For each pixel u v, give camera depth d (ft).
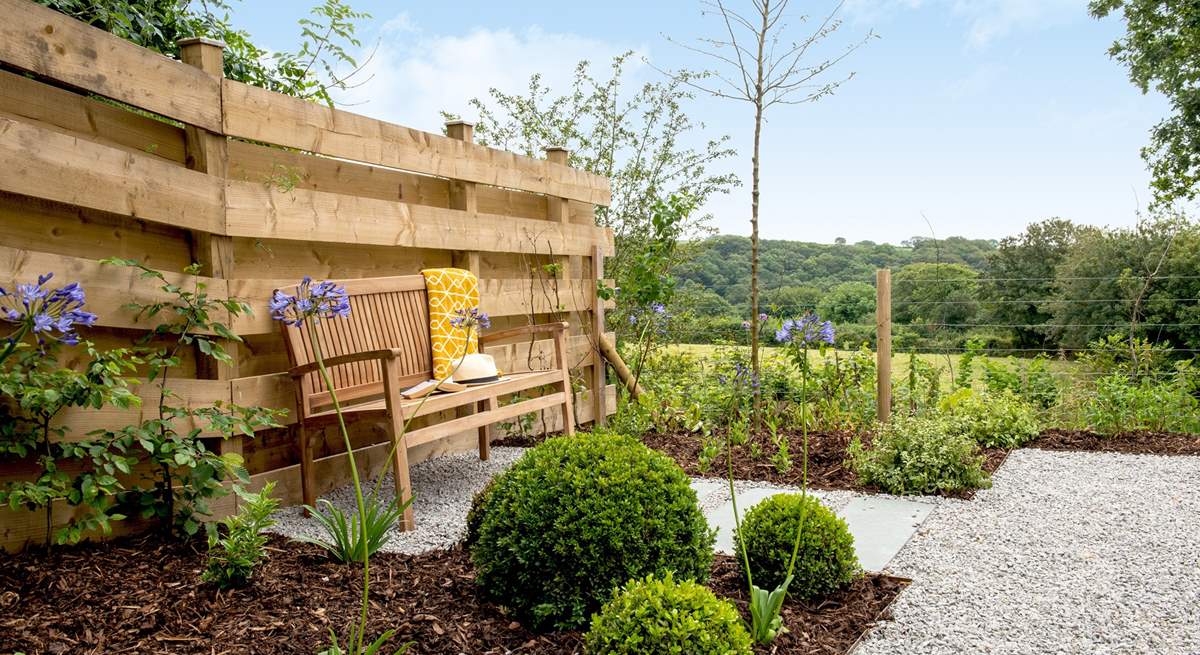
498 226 18.45
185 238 11.73
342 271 14.88
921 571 10.32
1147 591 9.55
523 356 19.76
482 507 9.95
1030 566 10.50
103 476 9.39
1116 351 24.36
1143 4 44.01
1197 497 13.88
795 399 21.12
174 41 15.19
